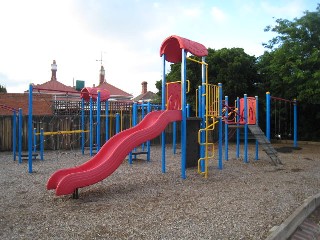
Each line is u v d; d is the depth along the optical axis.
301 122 22.64
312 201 6.13
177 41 8.88
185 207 5.65
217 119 10.21
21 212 5.34
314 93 16.95
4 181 8.03
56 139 16.67
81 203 5.93
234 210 5.47
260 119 22.78
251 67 21.41
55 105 18.11
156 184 7.70
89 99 14.59
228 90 20.75
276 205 5.81
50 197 6.37
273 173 9.46
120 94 35.03
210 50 22.06
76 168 6.78
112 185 7.57
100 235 4.26
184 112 8.46
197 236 4.25
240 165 11.10
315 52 16.36
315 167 10.74
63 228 4.53
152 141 20.08
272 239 4.11
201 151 9.63
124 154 6.91
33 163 11.32
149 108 13.40
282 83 19.44
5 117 15.77
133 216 5.11
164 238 4.17
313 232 5.02
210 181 8.11
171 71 23.59
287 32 18.45
